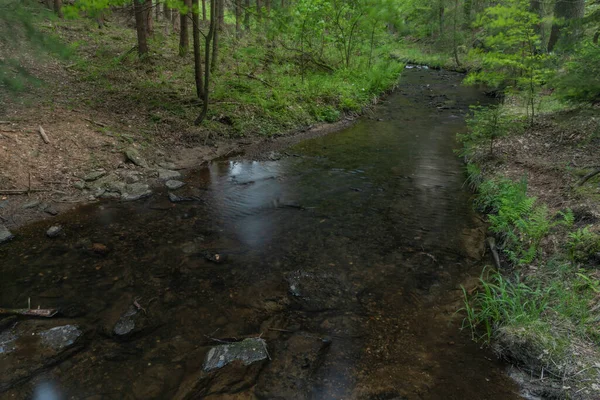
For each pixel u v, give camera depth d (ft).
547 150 23.89
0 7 16.35
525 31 25.81
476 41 76.33
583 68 21.48
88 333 11.53
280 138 33.40
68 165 22.89
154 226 18.31
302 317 12.44
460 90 55.42
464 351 11.09
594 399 8.97
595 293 12.00
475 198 21.68
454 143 32.27
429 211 20.21
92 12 22.04
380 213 20.02
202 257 15.80
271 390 9.68
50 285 13.74
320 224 18.84
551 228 15.62
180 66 41.70
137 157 25.25
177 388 9.70
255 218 19.43
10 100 26.63
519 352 10.55
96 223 18.40
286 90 40.60
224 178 24.75
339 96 43.01
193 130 30.37
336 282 14.28
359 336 11.64
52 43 18.42
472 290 13.84
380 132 35.96
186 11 24.43
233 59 47.57
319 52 56.54
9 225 17.74
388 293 13.69
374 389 9.75
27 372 10.06
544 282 13.28
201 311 12.63
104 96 32.14
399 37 105.81
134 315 12.30
